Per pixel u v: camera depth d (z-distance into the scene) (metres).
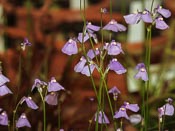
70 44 0.54
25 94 0.75
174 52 0.92
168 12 0.54
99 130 0.75
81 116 0.81
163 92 0.87
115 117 0.56
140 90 0.81
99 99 0.56
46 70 0.81
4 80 0.54
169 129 0.74
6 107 0.73
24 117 0.58
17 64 0.81
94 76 0.85
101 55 0.55
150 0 0.87
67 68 0.81
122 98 0.78
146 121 0.60
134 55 0.88
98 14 0.87
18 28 0.91
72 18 0.91
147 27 0.56
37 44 0.86
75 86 0.84
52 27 0.90
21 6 0.98
